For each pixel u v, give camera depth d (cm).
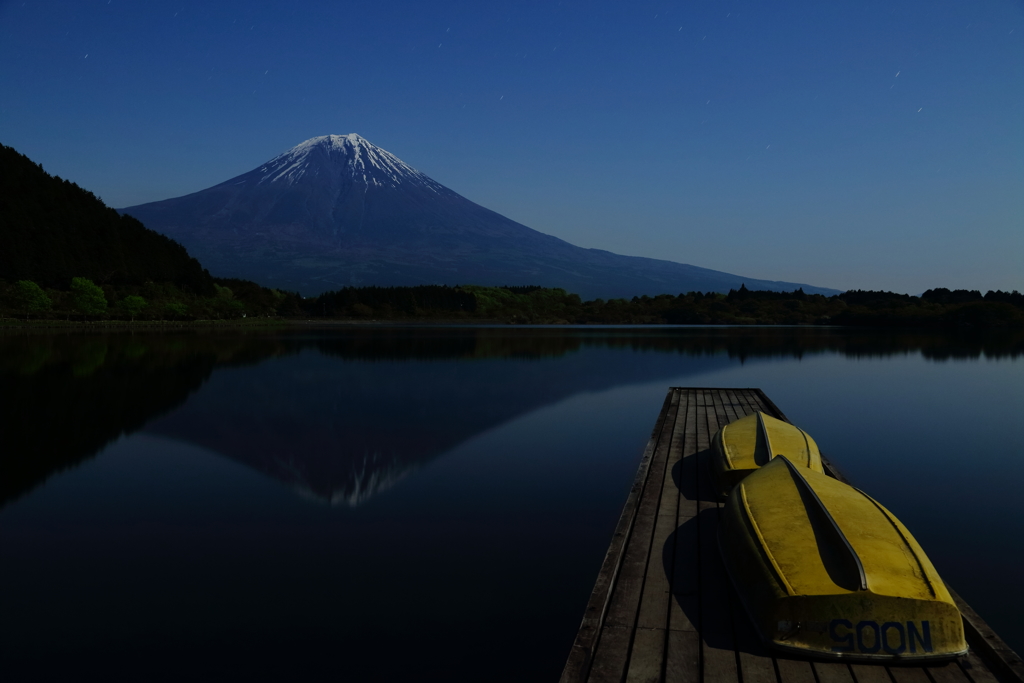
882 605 467
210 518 1004
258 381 2717
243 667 579
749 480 720
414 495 1138
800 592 480
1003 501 1104
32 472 1272
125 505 1065
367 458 1421
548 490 1175
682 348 5106
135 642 621
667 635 510
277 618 670
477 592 735
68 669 575
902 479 1254
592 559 837
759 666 464
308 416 1939
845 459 1423
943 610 466
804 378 3078
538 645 618
